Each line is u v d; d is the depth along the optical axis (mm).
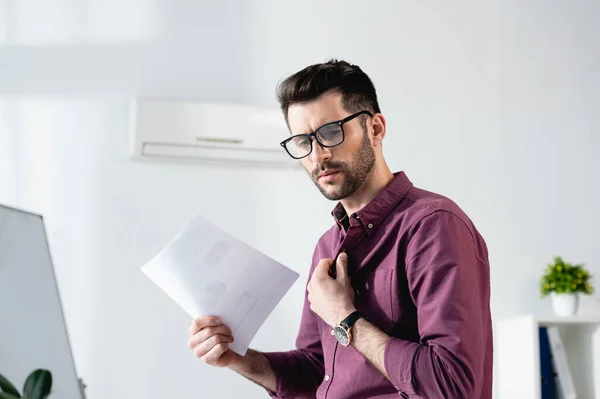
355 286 1502
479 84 3088
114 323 2752
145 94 2871
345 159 1468
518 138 3084
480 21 3121
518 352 2738
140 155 2793
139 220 2822
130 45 2891
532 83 3125
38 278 1570
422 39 3076
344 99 1484
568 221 3074
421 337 1358
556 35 3164
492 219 3029
